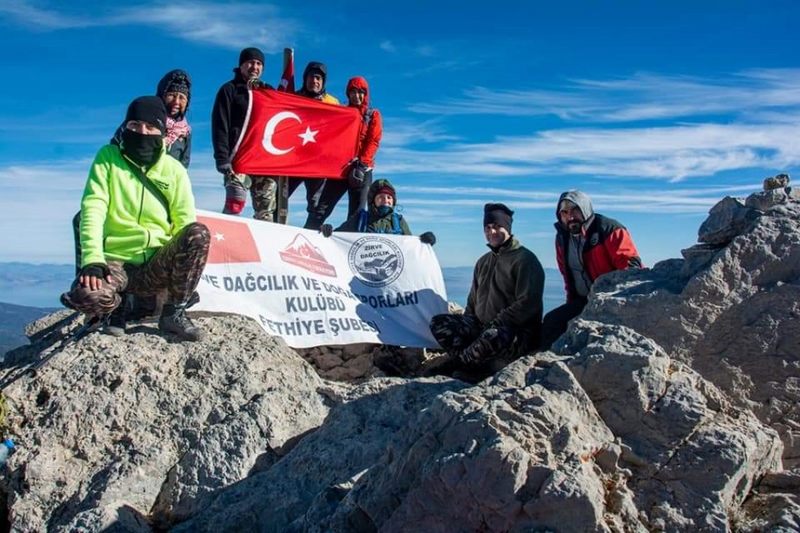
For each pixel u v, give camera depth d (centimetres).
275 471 293
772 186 334
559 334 434
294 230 485
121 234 369
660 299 307
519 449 197
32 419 333
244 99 526
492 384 235
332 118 539
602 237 419
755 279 301
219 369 353
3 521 318
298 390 342
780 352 285
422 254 506
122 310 378
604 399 227
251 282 456
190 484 301
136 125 359
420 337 484
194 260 363
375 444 291
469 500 197
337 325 467
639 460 212
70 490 309
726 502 204
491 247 447
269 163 529
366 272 493
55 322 486
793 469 233
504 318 432
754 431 219
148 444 319
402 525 206
